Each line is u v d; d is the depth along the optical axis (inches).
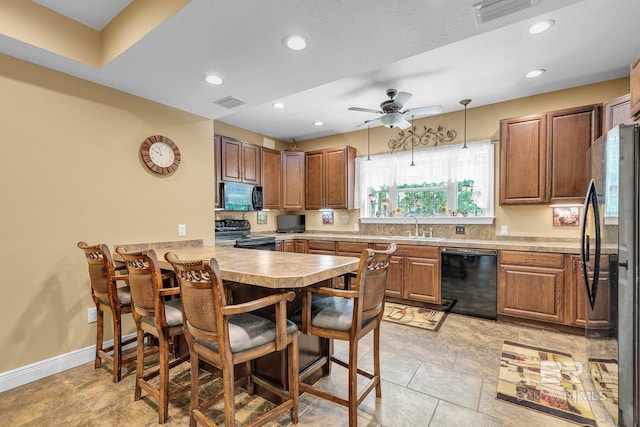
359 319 59.9
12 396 77.4
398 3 63.1
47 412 70.9
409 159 175.9
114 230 103.6
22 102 84.7
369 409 70.9
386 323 126.7
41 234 87.9
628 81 120.7
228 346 52.1
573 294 113.5
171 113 121.0
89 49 88.4
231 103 118.6
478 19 68.5
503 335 113.7
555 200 125.0
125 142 106.8
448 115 162.6
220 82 100.6
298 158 202.7
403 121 132.6
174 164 120.7
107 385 82.1
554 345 104.7
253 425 57.1
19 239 84.0
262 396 75.7
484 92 135.7
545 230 138.2
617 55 104.0
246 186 173.9
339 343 108.5
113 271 81.7
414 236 171.9
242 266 71.1
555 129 124.6
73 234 94.0
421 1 62.4
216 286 50.4
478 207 154.5
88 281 97.0
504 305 126.7
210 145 136.6
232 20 68.7
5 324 81.5
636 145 59.0
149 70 92.0
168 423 66.9
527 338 110.8
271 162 193.6
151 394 69.9
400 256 151.3
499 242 136.7
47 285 88.9
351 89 132.6
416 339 110.4
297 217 216.7
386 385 80.9
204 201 133.4
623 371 61.1
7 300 82.0
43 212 88.3
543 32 90.7
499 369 88.9
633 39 94.1
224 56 84.5
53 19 81.4
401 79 122.7
